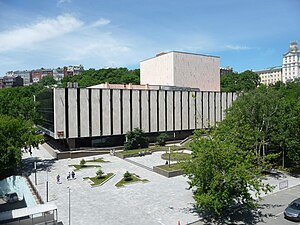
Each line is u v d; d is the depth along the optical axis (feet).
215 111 244.42
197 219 84.28
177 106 224.74
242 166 74.49
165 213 89.10
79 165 155.53
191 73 273.54
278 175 128.47
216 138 80.33
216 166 75.92
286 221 81.66
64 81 520.42
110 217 86.94
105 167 150.51
